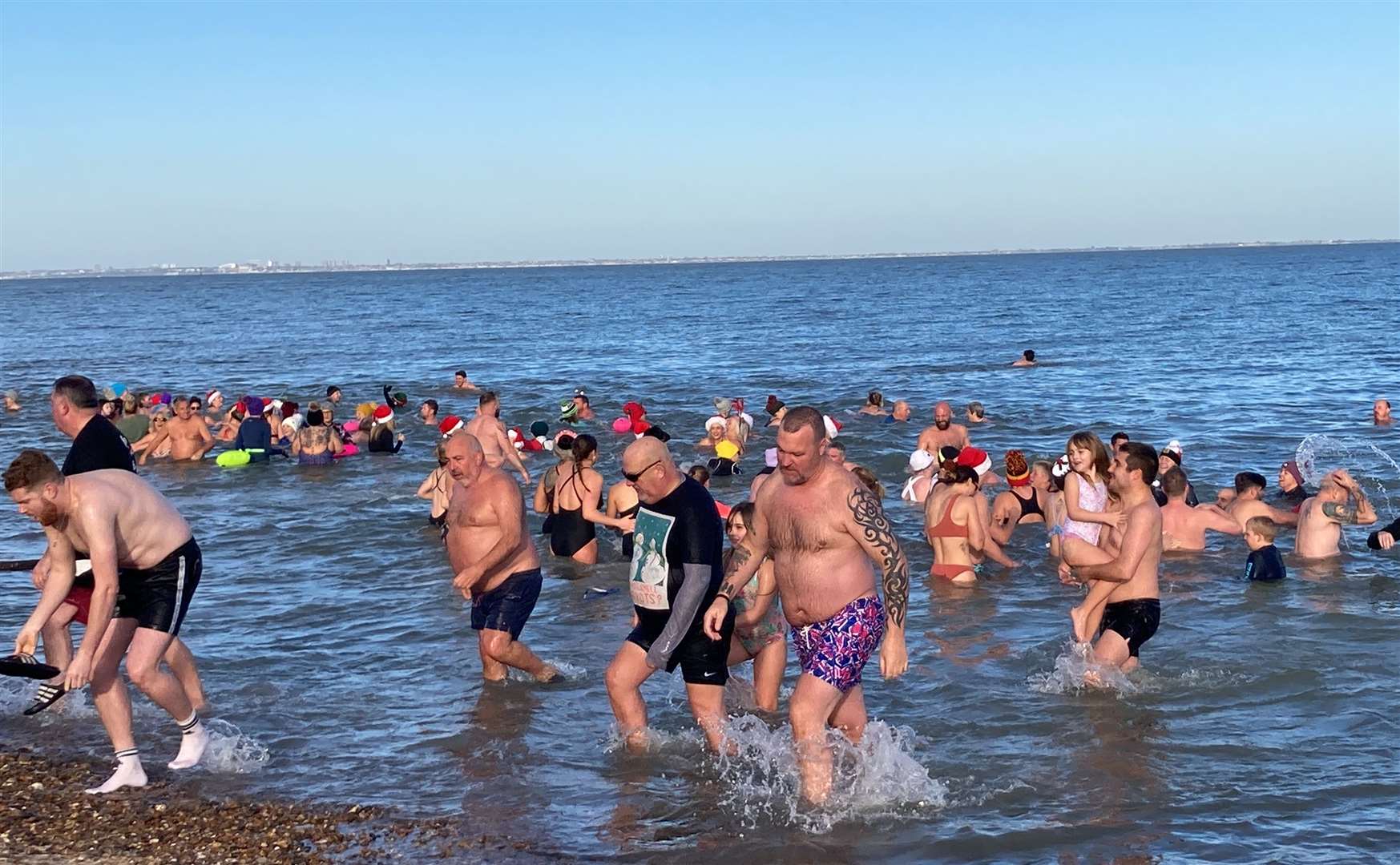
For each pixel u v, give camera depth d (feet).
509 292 480.64
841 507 20.45
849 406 88.43
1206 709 25.38
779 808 20.81
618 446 70.13
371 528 46.32
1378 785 21.20
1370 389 91.04
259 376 125.59
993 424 77.00
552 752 23.54
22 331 235.61
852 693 21.93
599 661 29.58
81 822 20.16
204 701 26.25
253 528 46.75
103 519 20.31
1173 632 31.17
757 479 29.86
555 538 40.55
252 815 20.54
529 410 91.09
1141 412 81.51
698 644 22.85
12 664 19.89
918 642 31.14
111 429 23.15
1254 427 72.64
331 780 22.18
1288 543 42.01
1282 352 125.70
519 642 28.94
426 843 19.51
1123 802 20.80
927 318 220.23
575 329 207.51
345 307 345.31
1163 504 42.32
